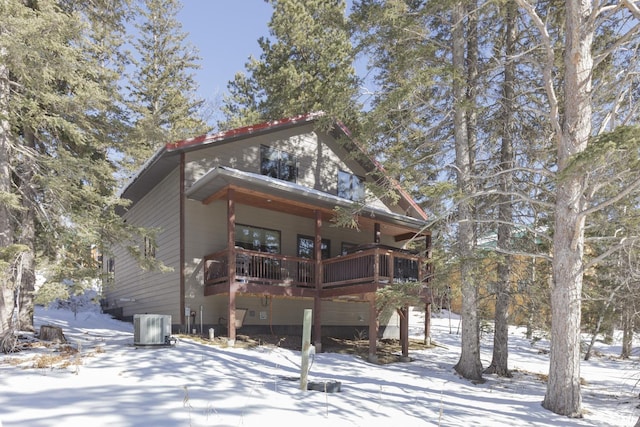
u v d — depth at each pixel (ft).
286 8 74.49
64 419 14.92
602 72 31.09
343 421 17.35
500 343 40.09
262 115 77.46
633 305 33.60
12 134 32.09
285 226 49.85
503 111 40.42
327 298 44.04
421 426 18.15
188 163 43.09
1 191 27.50
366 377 30.14
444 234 38.37
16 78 35.94
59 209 33.24
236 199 43.39
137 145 47.06
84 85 33.37
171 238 44.96
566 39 26.23
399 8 34.71
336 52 68.59
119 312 60.90
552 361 25.36
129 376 22.17
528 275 41.37
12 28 26.45
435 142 38.58
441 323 79.77
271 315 47.11
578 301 25.13
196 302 42.06
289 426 15.89
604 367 51.31
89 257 34.19
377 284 38.52
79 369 23.27
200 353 29.84
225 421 15.66
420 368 38.04
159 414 15.97
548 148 37.63
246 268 39.88
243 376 24.56
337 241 54.54
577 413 24.06
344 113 43.04
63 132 38.27
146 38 95.71
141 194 54.49
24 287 37.86
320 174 53.42
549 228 38.81
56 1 34.06
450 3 29.58
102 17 41.98
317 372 29.78
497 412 23.30
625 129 17.80
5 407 15.99
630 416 24.93
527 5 26.71
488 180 40.22
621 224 31.14
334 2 76.13
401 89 31.09
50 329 32.30
